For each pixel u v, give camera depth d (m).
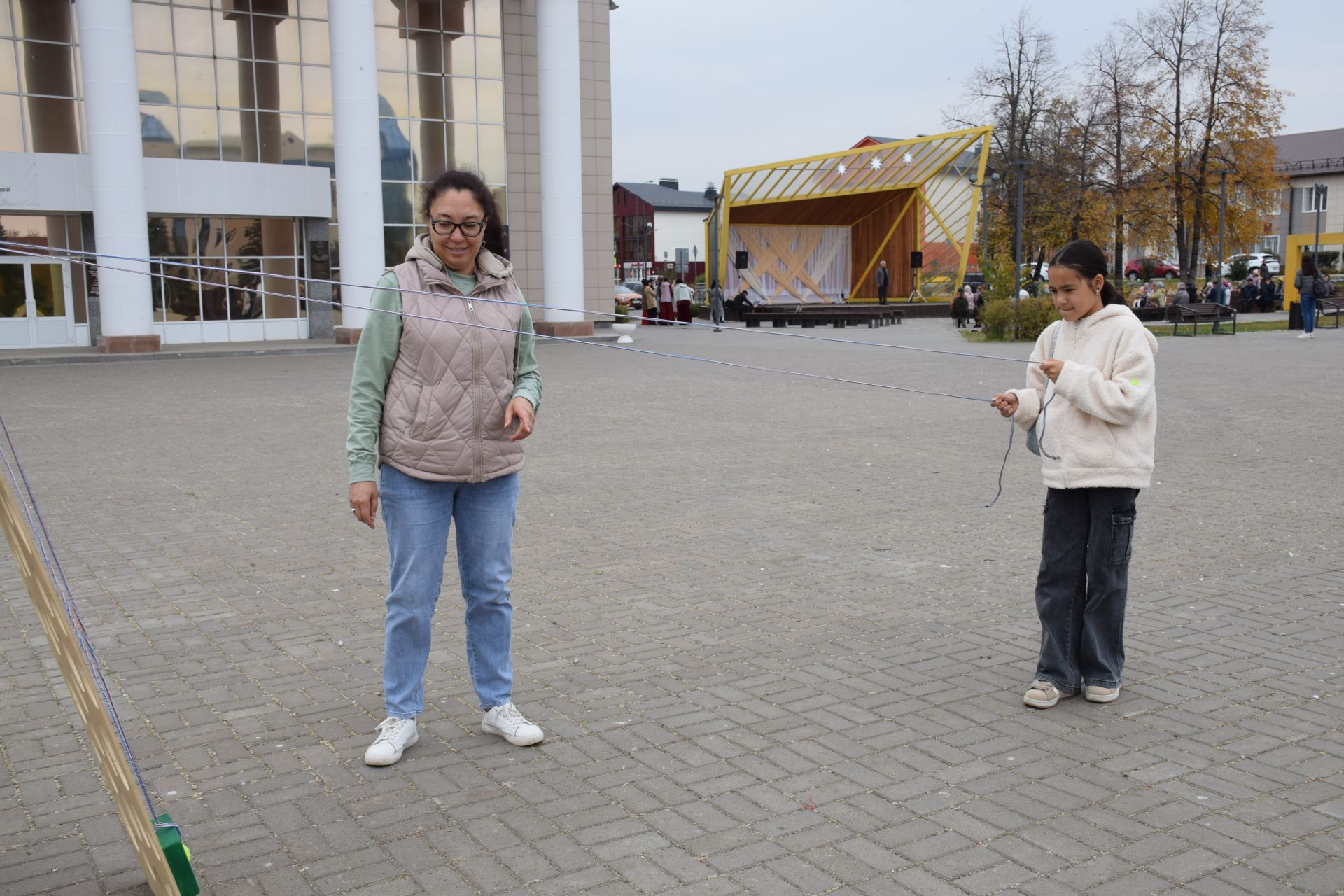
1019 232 32.84
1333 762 3.82
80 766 3.93
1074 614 4.36
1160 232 51.19
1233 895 2.98
